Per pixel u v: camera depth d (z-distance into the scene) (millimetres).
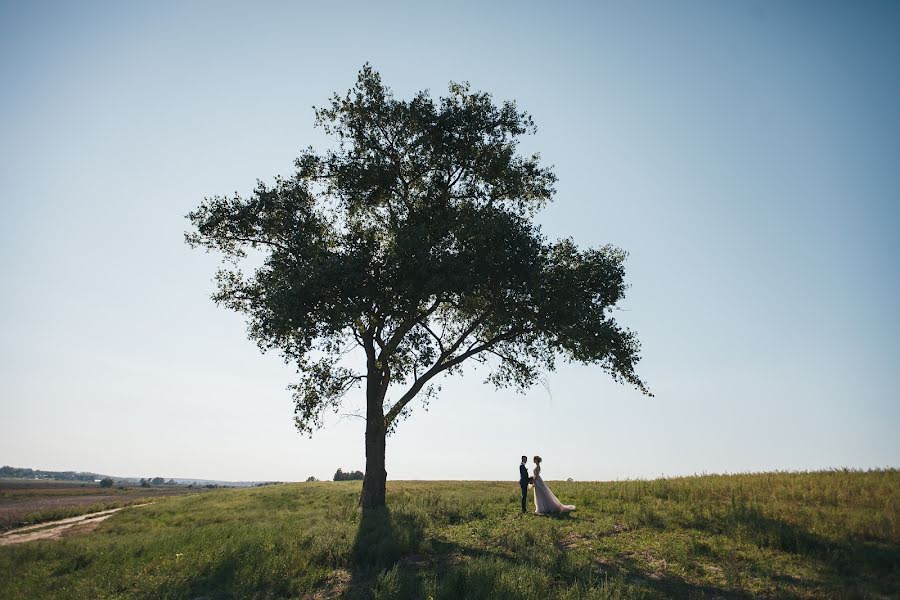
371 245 21016
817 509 14461
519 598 9070
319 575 11891
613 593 9195
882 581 8984
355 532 15109
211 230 21969
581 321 20594
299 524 18391
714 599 8867
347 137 23688
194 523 22938
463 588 10000
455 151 23156
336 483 45188
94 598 11086
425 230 20531
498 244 19984
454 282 19031
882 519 12289
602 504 18984
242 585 11195
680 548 11883
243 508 28438
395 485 36562
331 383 20750
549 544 13172
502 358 24328
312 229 22281
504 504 20953
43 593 11648
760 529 12578
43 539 20312
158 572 12562
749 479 22094
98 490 76438
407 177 24328
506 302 20344
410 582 10688
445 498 23000
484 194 23375
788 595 8766
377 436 22016
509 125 23453
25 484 128125
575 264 22547
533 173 23906
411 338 20547
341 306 18953
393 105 23109
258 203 21906
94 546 16141
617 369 22359
